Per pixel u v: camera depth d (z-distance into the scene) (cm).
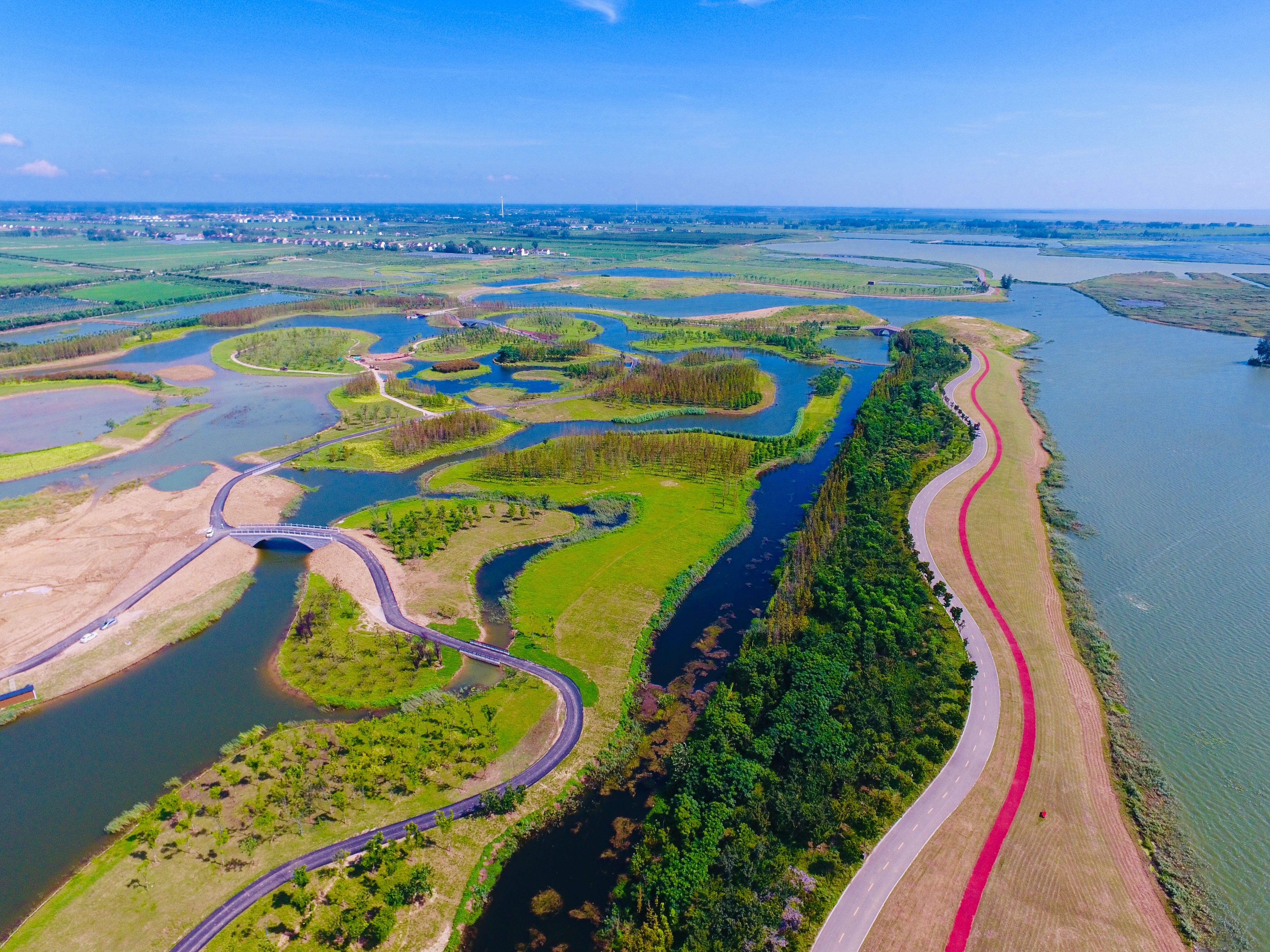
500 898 7850
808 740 9206
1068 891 7681
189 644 12175
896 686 10450
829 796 8762
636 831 8675
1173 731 10025
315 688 11012
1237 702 10588
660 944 7031
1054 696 10662
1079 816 8625
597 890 7944
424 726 10125
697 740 9600
